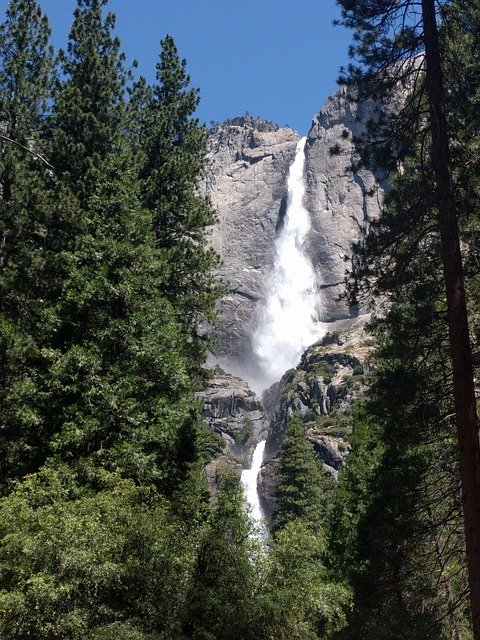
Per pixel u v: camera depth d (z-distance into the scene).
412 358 16.28
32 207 25.73
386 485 20.25
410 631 16.95
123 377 19.75
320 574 15.96
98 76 28.78
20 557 13.10
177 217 29.38
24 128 28.47
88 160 26.52
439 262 16.03
